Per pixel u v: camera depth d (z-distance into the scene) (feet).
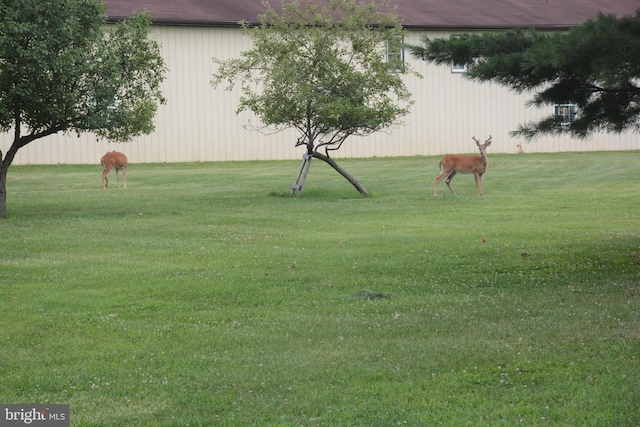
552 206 87.56
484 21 161.27
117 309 41.47
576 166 134.72
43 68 72.28
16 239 64.90
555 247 58.34
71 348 33.83
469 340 33.37
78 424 24.88
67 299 43.50
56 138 143.02
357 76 93.45
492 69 46.80
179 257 56.95
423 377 28.76
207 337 35.37
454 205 89.51
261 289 45.70
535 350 31.37
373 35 95.96
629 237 62.75
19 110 77.46
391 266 52.13
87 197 98.89
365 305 41.16
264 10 154.20
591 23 42.78
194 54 148.77
